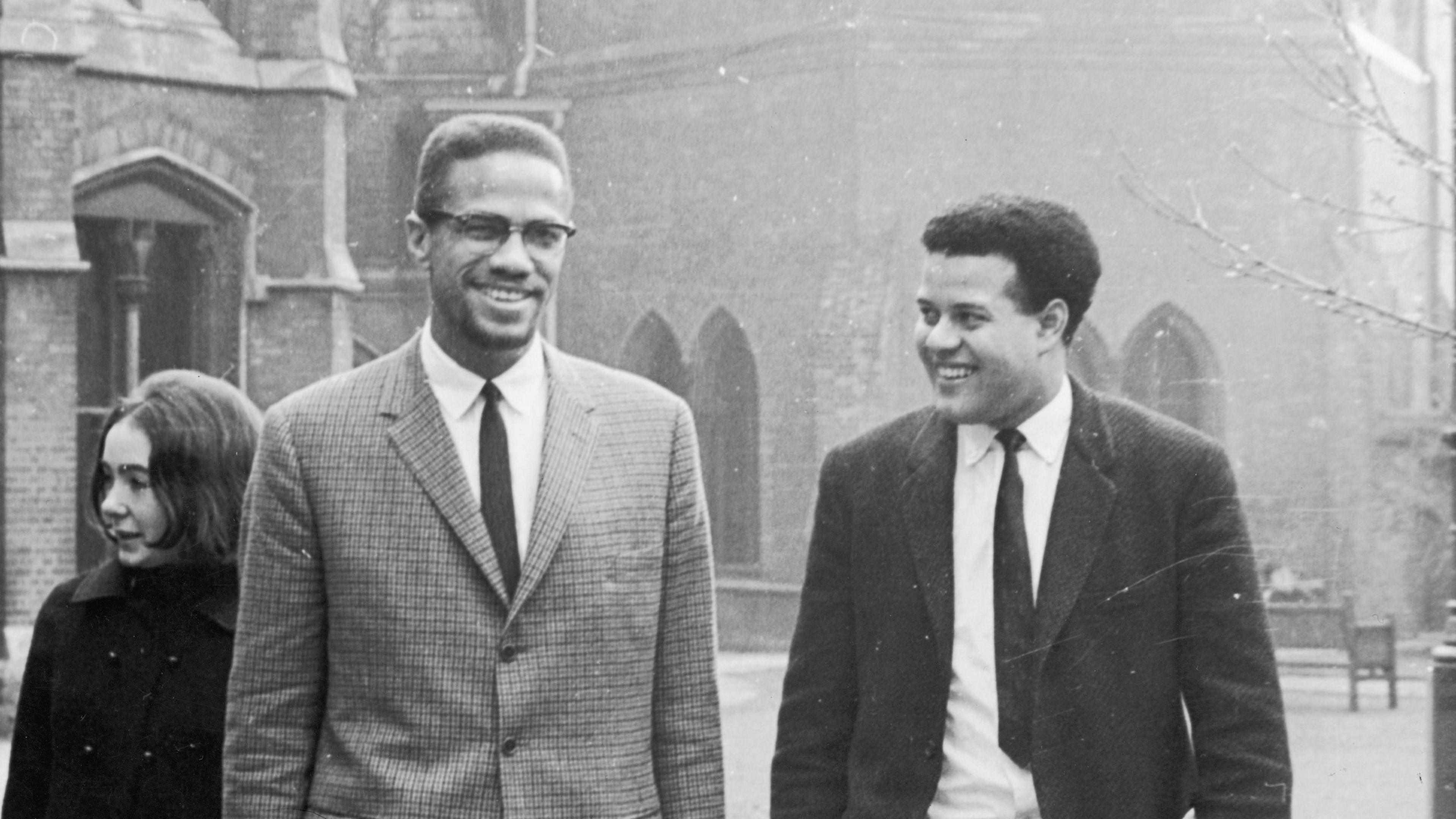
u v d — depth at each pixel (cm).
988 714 313
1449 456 1684
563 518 307
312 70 1418
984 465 320
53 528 1223
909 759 315
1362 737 1132
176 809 361
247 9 1420
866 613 323
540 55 1888
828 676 330
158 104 1356
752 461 1758
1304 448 1644
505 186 304
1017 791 311
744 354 1759
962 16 1623
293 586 308
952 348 312
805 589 336
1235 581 312
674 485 323
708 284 1762
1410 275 1669
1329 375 1638
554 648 305
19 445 1210
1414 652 1627
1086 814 306
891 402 1628
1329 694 1360
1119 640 311
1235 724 309
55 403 1222
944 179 1631
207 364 1395
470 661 302
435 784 298
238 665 310
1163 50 1606
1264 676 311
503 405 315
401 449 308
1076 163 1620
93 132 1320
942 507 319
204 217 1390
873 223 1638
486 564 304
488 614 304
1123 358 1628
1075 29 1611
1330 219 1612
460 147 306
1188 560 314
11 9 1216
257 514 311
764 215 1714
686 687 322
